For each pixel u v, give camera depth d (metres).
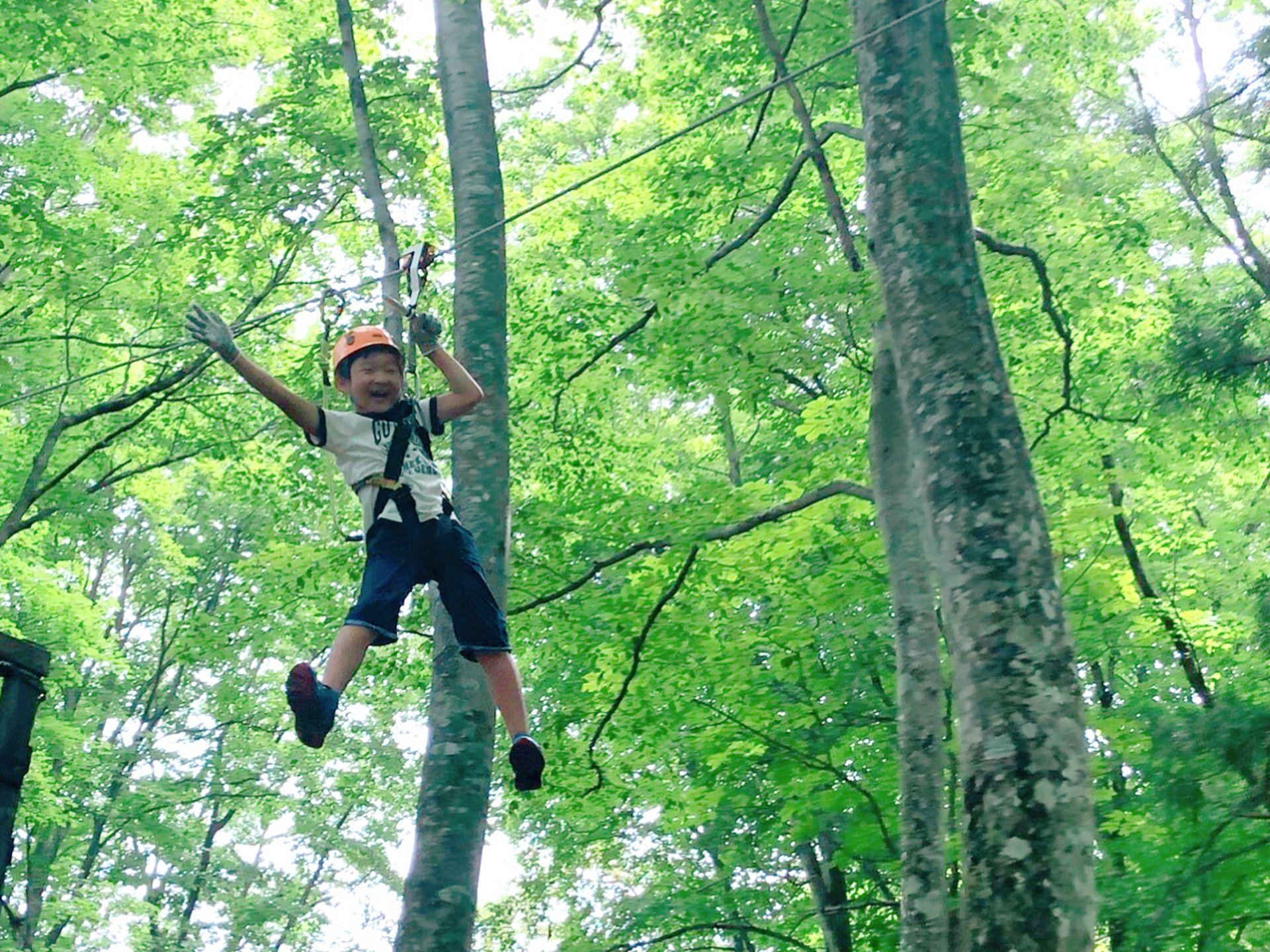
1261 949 10.87
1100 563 13.52
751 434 20.70
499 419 10.60
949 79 7.60
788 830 15.39
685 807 14.43
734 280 11.68
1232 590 17.36
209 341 4.78
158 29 17.64
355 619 4.80
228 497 24.83
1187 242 17.61
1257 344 13.94
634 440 17.59
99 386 18.84
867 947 16.08
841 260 12.28
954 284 7.10
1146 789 9.98
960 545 6.54
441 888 9.15
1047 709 6.08
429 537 4.98
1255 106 14.16
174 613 27.08
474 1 12.07
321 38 17.03
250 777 25.16
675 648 12.94
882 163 7.45
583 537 13.36
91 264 16.80
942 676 12.34
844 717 13.82
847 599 13.05
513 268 18.16
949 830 12.75
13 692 5.65
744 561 12.91
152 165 18.31
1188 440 15.89
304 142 16.23
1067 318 14.60
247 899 27.38
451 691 9.66
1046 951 5.63
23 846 24.42
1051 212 16.16
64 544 25.02
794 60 15.41
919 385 6.96
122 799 23.89
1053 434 14.70
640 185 17.95
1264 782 8.97
